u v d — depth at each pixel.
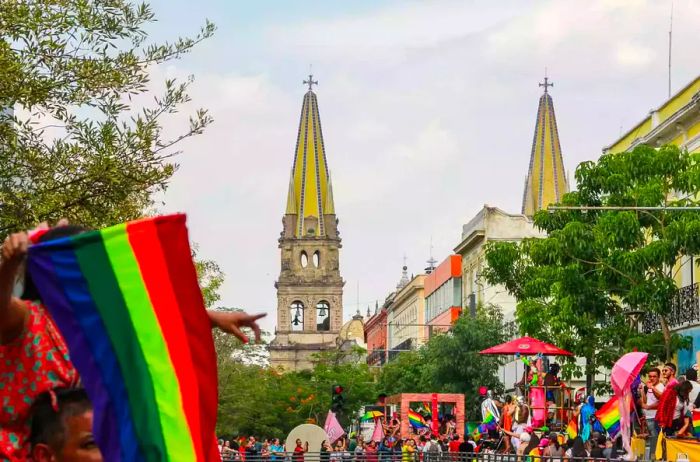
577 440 24.83
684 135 49.19
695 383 20.77
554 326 39.84
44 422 5.49
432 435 39.62
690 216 38.38
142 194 23.14
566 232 39.56
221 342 77.00
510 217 92.62
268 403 90.75
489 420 37.81
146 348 5.75
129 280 5.75
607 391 41.03
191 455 5.72
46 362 5.82
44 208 21.56
